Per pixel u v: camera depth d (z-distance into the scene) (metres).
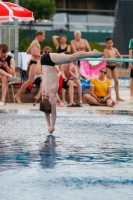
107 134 14.26
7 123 16.27
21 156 11.14
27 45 68.31
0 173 9.66
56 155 11.29
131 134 14.31
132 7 64.94
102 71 22.34
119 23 64.81
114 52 25.19
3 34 27.95
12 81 22.45
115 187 8.81
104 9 82.81
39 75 23.45
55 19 79.69
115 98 26.47
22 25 75.25
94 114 19.19
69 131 14.74
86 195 8.33
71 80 22.55
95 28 81.81
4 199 8.08
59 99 22.28
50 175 9.56
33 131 14.66
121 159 10.98
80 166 10.29
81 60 24.27
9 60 22.41
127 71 35.12
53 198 8.15
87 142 12.95
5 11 24.30
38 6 72.88
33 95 23.77
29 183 9.00
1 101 22.45
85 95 22.52
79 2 81.56
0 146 12.27
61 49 25.33
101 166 10.32
